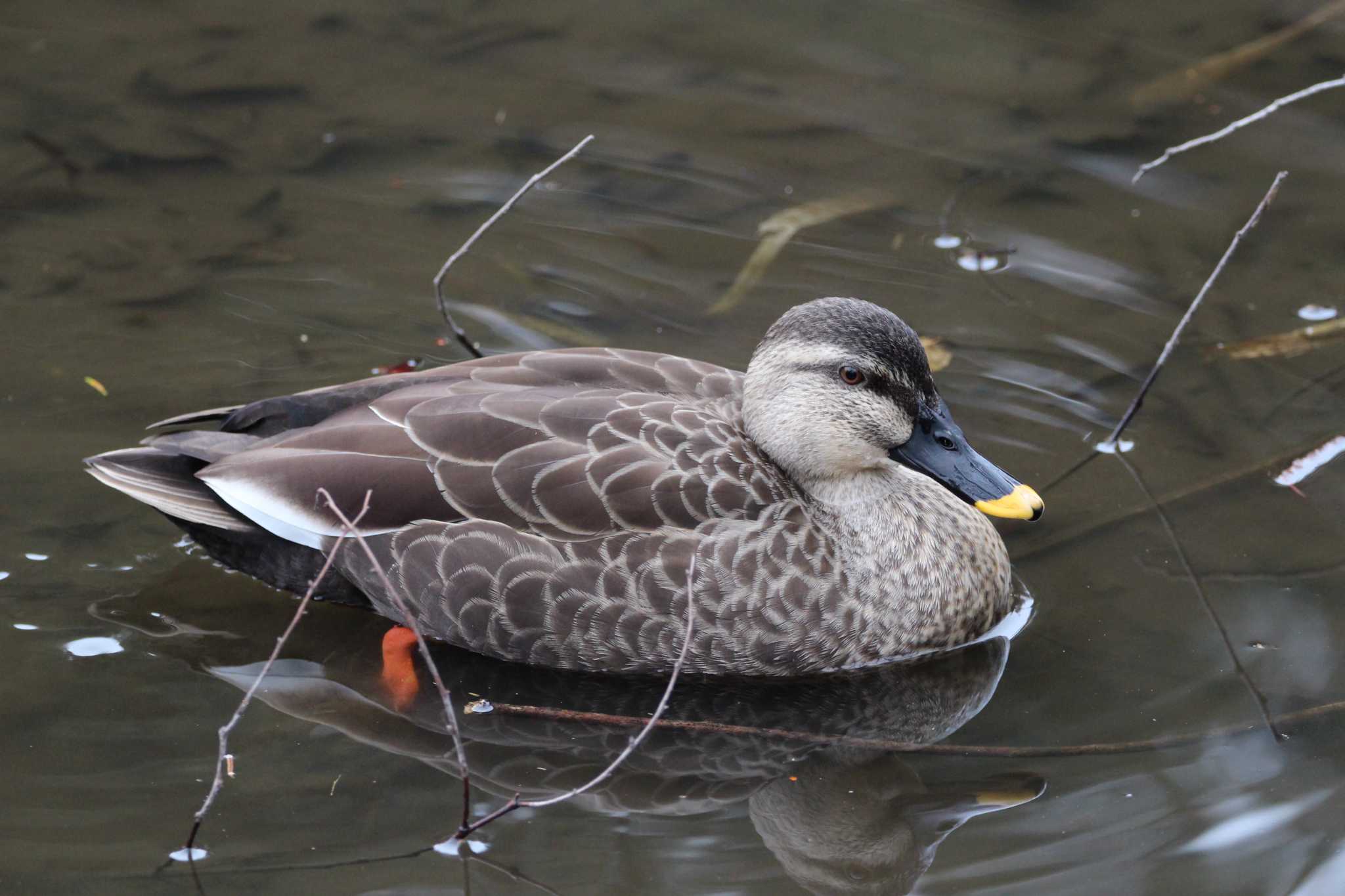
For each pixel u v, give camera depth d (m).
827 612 11.44
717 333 14.98
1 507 12.77
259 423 12.20
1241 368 14.59
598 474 11.20
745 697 11.51
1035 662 11.64
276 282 15.59
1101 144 17.56
